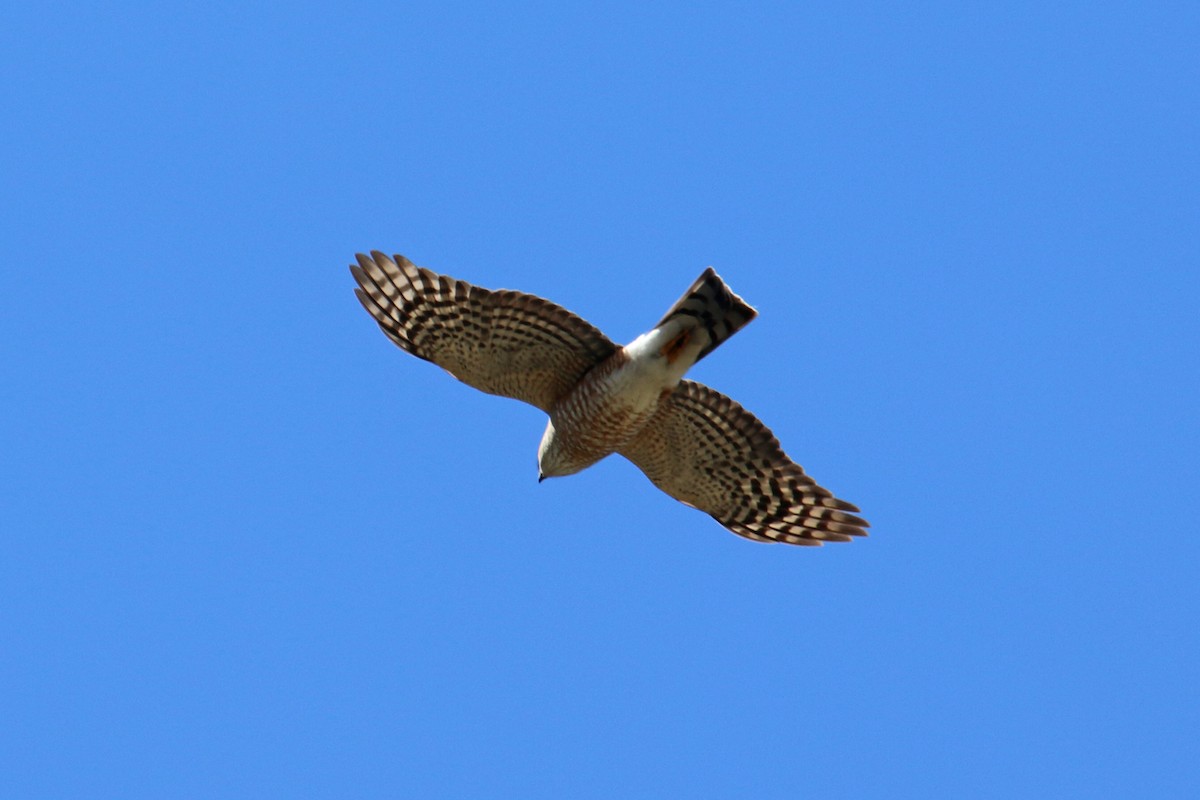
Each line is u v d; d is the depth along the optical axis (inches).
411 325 611.5
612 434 603.5
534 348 601.3
